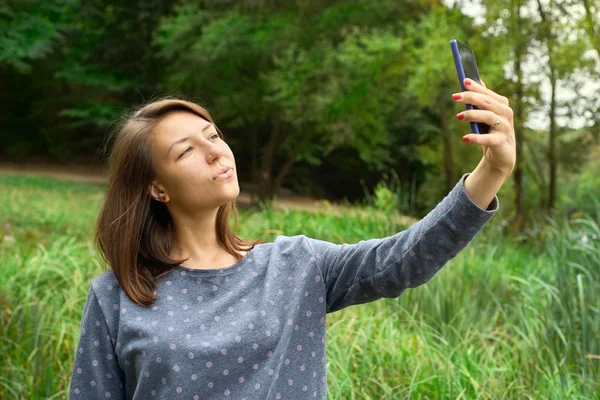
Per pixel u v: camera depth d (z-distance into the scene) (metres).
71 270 5.01
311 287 1.49
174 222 1.56
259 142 24.58
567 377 2.91
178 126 1.52
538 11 14.77
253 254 1.54
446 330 4.03
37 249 6.40
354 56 14.87
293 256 1.53
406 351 3.27
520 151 15.92
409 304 4.38
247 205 19.41
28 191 15.64
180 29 17.98
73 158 25.78
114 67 23.41
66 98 24.67
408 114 21.22
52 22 22.28
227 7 18.31
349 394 2.90
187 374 1.39
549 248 4.59
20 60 22.09
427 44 13.66
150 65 23.30
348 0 16.92
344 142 19.23
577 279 3.56
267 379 1.41
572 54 13.52
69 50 23.12
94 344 1.51
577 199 14.45
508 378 3.13
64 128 25.73
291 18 17.23
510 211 15.92
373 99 16.66
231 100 18.44
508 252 6.35
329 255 1.54
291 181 24.08
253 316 1.44
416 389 2.89
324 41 16.28
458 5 14.91
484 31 14.34
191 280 1.49
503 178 1.33
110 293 1.52
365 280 1.49
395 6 16.55
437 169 25.25
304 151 20.12
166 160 1.51
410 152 24.02
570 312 3.35
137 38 22.95
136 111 1.62
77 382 1.51
